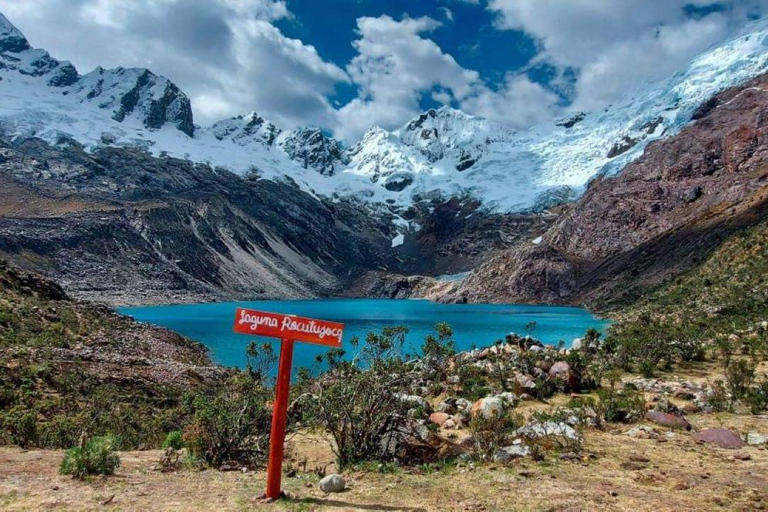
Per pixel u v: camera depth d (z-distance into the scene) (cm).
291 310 14500
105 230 16025
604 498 862
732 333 3703
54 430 1605
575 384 2219
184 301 15025
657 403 1688
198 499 879
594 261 16612
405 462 1158
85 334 4109
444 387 2331
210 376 3312
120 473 1076
